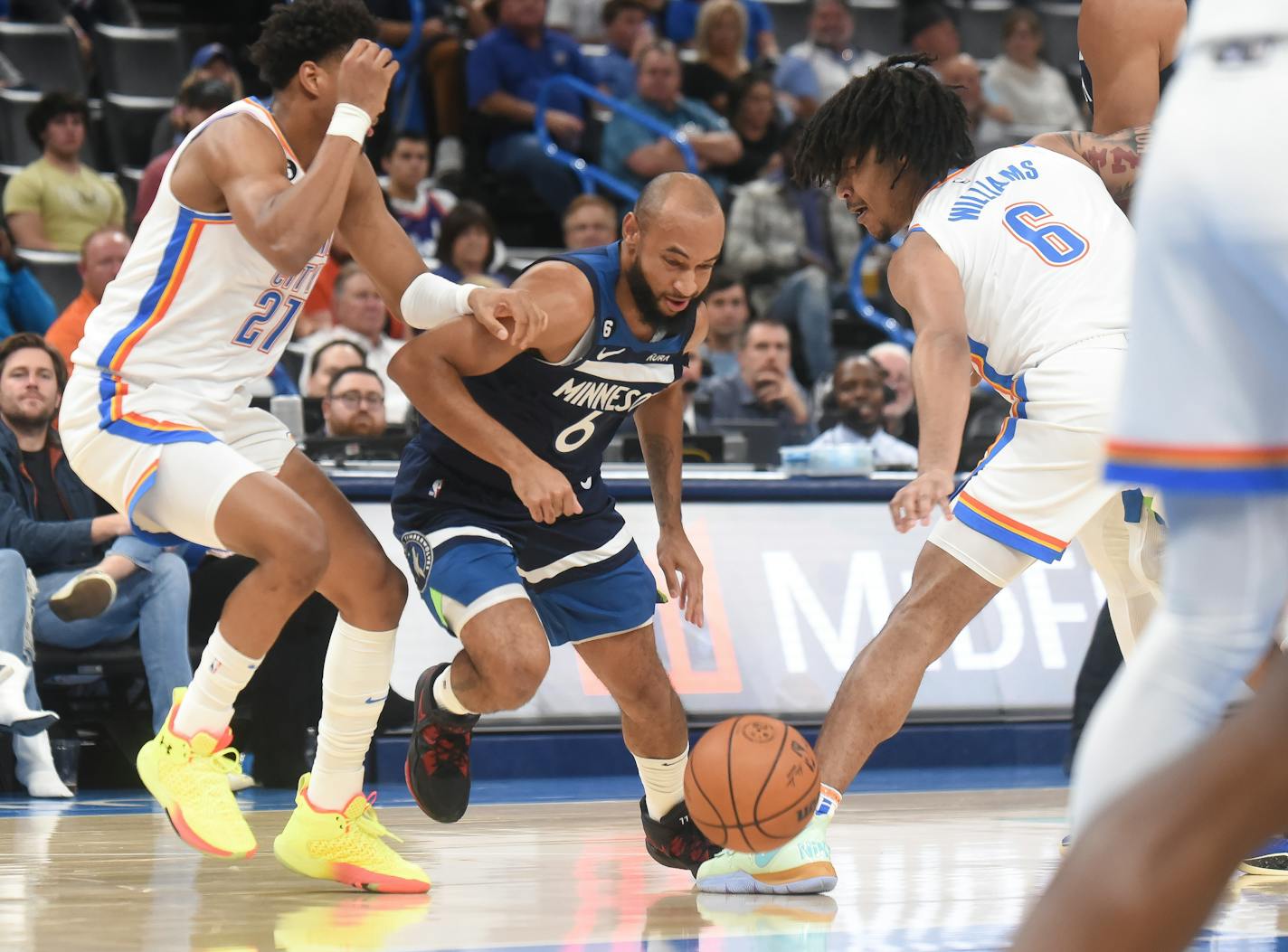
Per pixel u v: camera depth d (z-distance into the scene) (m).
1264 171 3.00
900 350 17.42
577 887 7.09
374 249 7.29
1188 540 3.22
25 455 13.05
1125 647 8.02
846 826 9.53
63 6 24.75
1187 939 2.75
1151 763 3.29
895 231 7.68
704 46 24.00
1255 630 3.26
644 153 22.34
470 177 23.12
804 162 7.70
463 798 7.23
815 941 5.49
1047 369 7.02
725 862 6.89
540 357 6.82
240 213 6.75
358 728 6.98
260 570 6.70
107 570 12.36
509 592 6.77
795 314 20.59
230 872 7.62
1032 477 6.99
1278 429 3.05
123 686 13.44
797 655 13.85
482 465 7.07
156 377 7.04
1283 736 2.73
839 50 25.36
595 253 6.88
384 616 7.06
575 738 13.43
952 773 13.66
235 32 25.64
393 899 6.68
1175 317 3.07
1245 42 3.08
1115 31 7.99
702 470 14.46
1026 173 7.47
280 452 7.30
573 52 23.56
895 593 14.31
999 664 14.47
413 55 23.31
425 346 6.72
